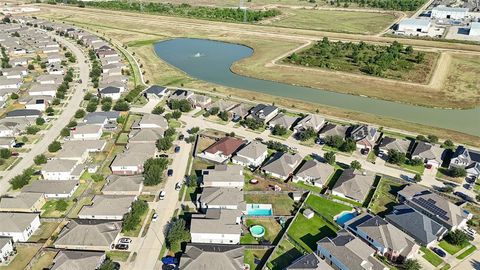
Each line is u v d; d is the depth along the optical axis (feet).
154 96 643.45
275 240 345.92
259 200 399.03
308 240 346.74
